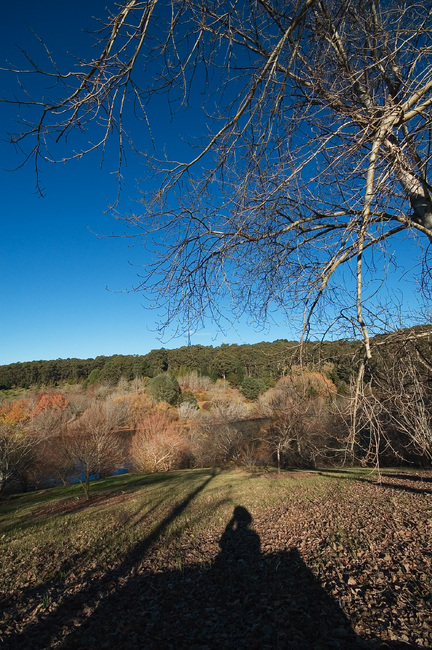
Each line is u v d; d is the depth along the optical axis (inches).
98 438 949.8
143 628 193.9
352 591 206.1
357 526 339.3
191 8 108.9
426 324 165.3
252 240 161.9
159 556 310.8
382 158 112.0
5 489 955.3
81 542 373.1
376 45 126.9
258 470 860.6
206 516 447.8
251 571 258.7
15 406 1774.1
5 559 339.6
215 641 176.4
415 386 128.0
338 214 161.2
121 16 88.5
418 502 414.0
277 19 131.2
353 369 141.9
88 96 91.9
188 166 135.9
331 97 119.0
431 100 107.6
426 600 185.2
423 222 140.0
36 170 97.7
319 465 836.0
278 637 173.2
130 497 644.7
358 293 117.8
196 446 1187.3
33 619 213.6
